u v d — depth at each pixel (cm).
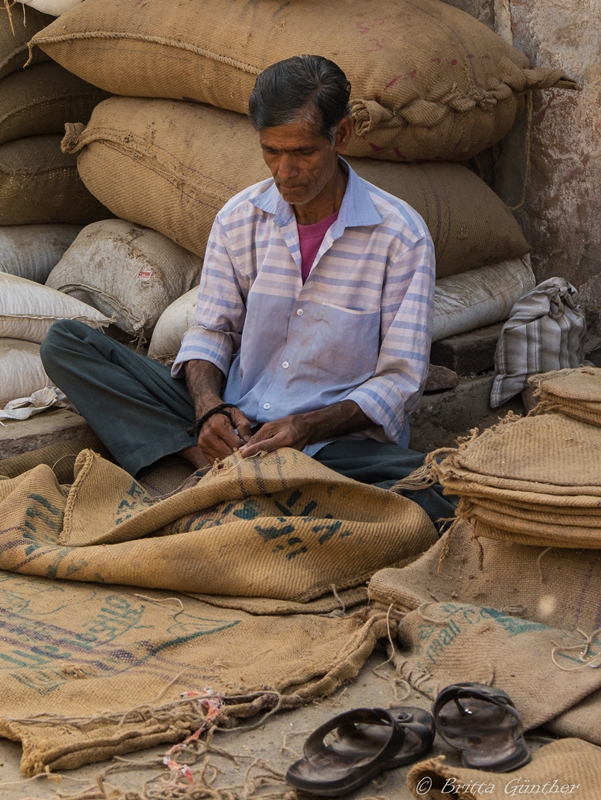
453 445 334
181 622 202
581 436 193
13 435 280
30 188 375
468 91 305
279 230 252
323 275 252
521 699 165
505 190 378
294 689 176
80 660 183
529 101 356
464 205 329
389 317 254
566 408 200
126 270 340
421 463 248
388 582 201
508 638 177
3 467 274
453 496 256
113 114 344
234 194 305
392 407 251
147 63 321
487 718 162
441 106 299
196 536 212
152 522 225
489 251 343
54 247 393
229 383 272
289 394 258
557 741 154
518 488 183
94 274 348
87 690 170
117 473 248
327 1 304
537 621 193
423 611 190
